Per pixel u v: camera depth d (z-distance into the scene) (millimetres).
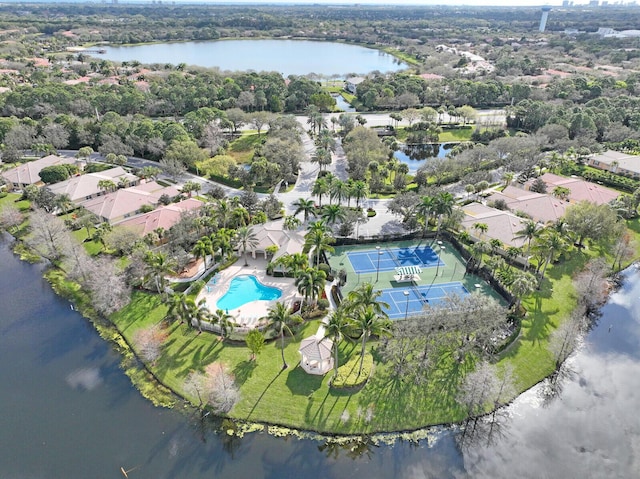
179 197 123500
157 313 81062
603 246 103000
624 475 56312
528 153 145750
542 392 67188
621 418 63844
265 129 194250
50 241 100188
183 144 143250
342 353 72125
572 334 73250
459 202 121688
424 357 68875
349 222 105188
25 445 58750
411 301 84562
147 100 198000
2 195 127750
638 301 89188
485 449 58812
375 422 61281
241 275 92125
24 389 67062
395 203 111062
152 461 56625
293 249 93250
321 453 57688
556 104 198375
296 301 83625
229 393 61625
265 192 132500
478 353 69438
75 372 70125
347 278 91812
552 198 115375
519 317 78625
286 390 65250
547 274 92125
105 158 154250
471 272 93625
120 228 97500
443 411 63156
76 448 58344
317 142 162250
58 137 156750
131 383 67750
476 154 142250
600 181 137000
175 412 63031
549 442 60125
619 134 166875
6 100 180500
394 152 166125
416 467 56438
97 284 81875
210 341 74312
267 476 54844
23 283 92562
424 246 104375
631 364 73500
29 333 78562
